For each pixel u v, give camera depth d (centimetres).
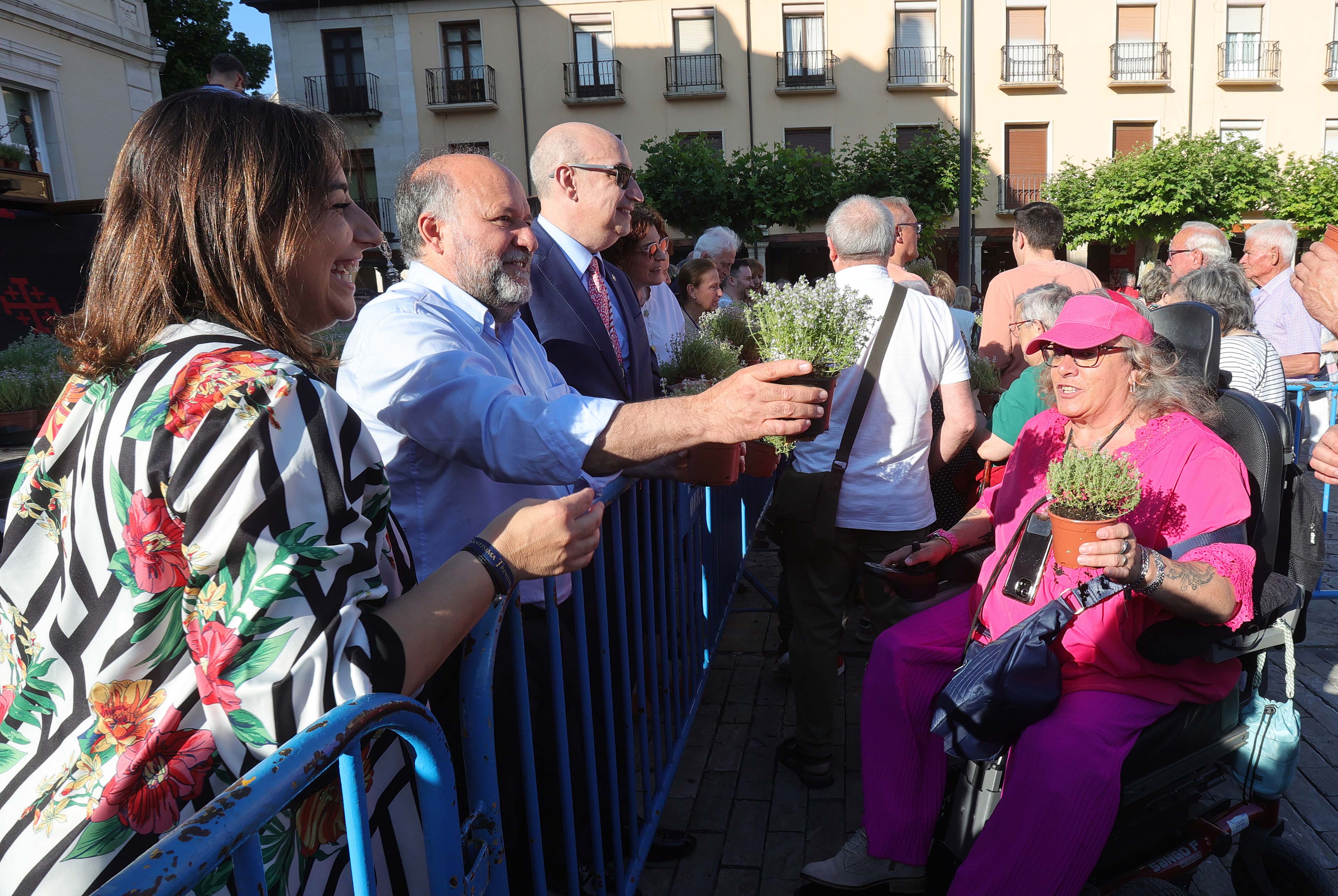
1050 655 185
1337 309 187
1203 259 457
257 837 74
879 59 2245
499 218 181
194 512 82
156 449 83
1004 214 2302
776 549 547
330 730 80
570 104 2286
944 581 257
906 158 1881
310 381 92
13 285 619
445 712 155
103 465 86
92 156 1466
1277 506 206
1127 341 200
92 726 85
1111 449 206
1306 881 204
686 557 288
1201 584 176
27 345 349
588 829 194
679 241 2166
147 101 1606
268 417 85
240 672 83
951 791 227
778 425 138
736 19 2244
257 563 83
